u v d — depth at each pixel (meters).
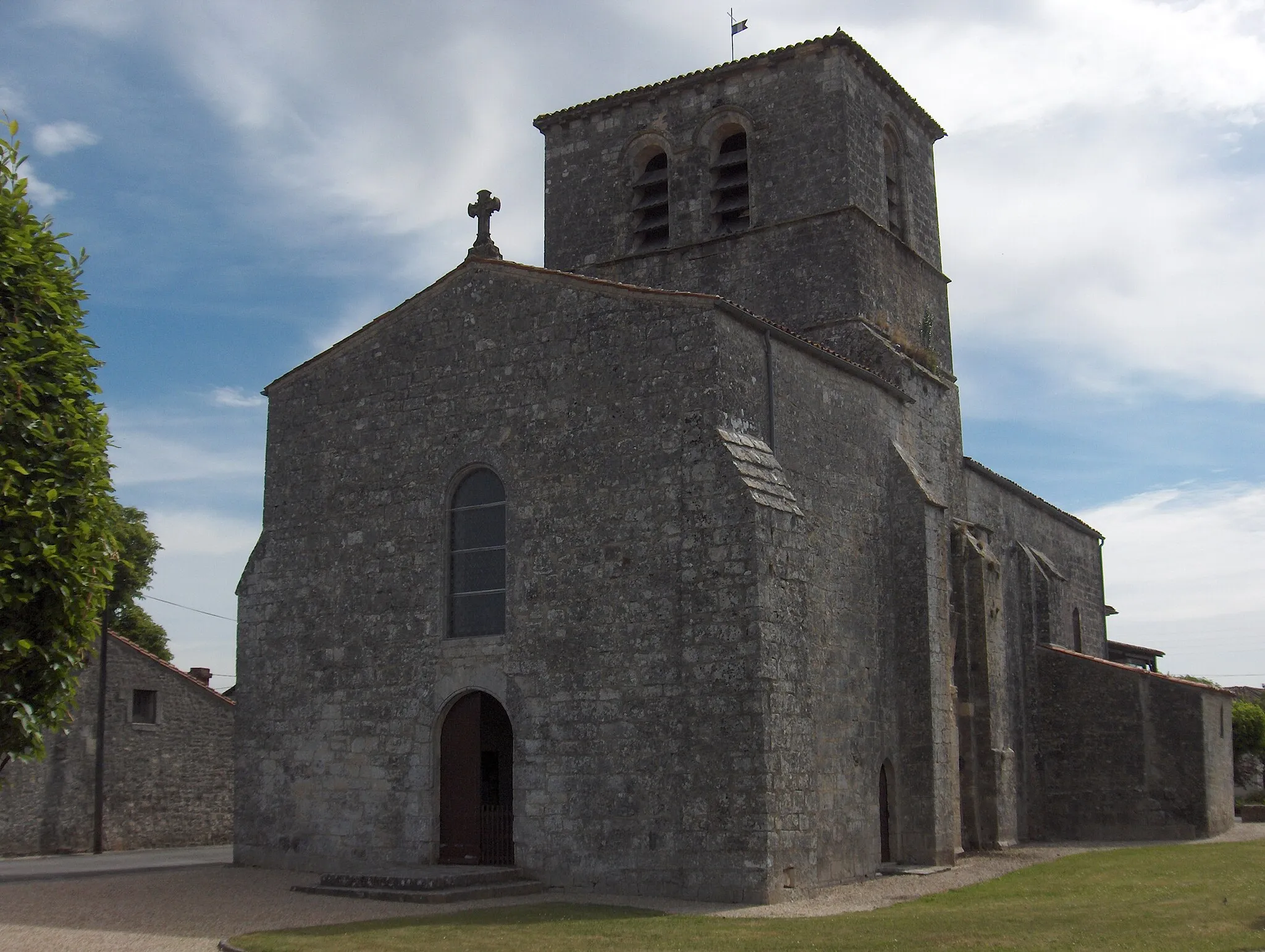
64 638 11.77
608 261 34.62
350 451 27.30
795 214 32.22
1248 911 17.30
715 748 21.36
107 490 12.16
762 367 24.42
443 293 26.72
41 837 36.56
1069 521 44.12
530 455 24.73
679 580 22.38
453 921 18.17
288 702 26.89
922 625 27.28
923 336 34.06
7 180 12.14
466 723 24.75
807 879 21.45
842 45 32.38
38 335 11.88
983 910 18.84
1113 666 35.59
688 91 34.34
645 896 21.52
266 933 17.11
